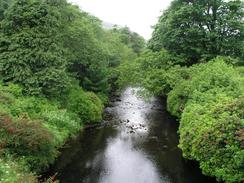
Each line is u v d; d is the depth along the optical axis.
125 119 28.45
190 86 23.27
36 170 14.87
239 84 20.33
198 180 16.14
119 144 21.64
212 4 32.41
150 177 16.53
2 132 14.26
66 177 16.02
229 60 28.94
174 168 17.70
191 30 31.06
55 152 17.11
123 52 56.28
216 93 19.77
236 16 32.25
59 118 20.20
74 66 30.12
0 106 17.02
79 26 26.31
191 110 18.84
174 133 24.39
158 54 32.69
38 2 22.52
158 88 28.53
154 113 31.41
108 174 16.73
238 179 13.23
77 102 25.05
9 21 21.70
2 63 21.00
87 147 20.67
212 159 14.18
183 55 32.25
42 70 21.41
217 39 31.61
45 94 21.94
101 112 27.98
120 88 40.94
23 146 14.54
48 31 22.31
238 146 13.44
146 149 20.75
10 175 11.54
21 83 21.02
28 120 15.64
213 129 14.45
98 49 30.06
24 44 21.47
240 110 15.02
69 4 28.14
